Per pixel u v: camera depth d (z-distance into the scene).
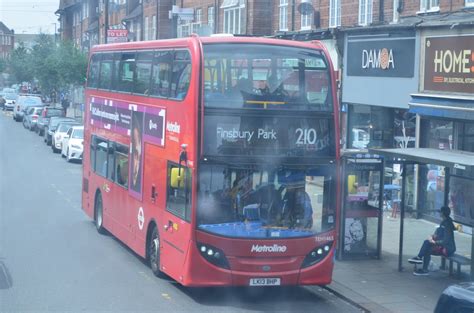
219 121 11.65
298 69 12.06
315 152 12.05
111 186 17.09
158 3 46.22
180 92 12.35
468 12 18.16
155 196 13.64
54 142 40.22
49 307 11.54
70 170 32.62
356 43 21.41
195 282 11.65
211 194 11.60
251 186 11.73
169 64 13.10
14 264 14.72
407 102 19.09
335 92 12.25
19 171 31.75
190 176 11.68
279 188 11.85
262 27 31.75
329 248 12.12
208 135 11.60
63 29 84.12
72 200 23.92
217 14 37.03
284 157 11.88
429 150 14.00
